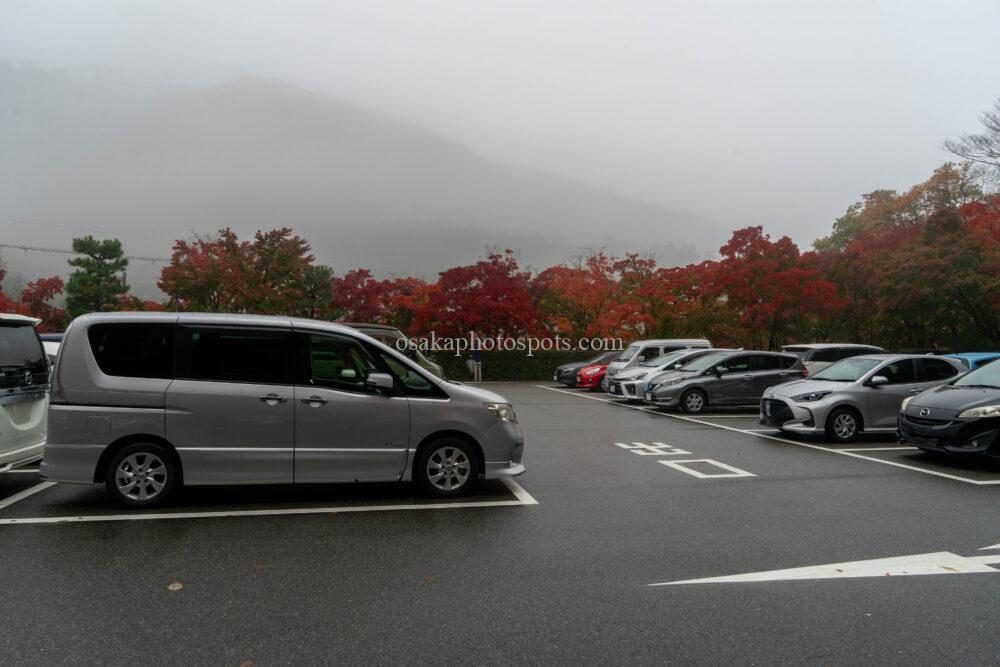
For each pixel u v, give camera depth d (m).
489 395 6.88
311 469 6.29
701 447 10.00
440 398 6.66
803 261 26.17
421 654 3.22
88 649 3.26
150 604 3.85
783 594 4.05
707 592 4.08
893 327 27.23
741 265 26.22
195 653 3.22
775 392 11.02
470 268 27.28
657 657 3.20
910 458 9.01
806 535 5.32
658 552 4.88
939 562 4.66
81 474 6.00
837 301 24.73
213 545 5.04
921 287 22.05
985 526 5.59
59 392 6.02
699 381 15.02
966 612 3.77
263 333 6.37
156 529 5.47
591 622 3.61
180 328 6.25
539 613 3.74
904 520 5.79
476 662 3.14
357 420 6.38
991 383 8.65
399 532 5.40
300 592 4.05
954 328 25.34
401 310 31.59
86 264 30.45
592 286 31.28
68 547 4.97
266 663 3.12
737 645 3.33
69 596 3.98
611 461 8.78
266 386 6.26
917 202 30.03
